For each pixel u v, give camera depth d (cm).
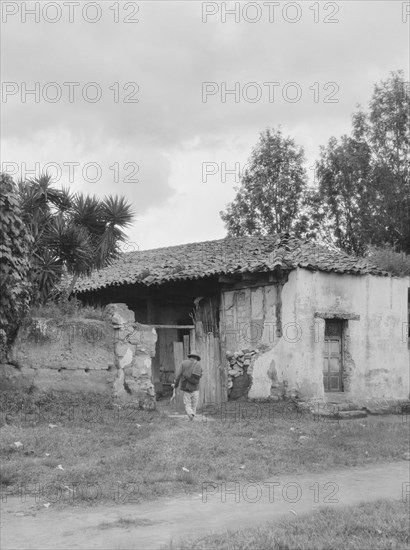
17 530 728
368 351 1931
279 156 3275
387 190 2809
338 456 1215
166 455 1105
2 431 1147
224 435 1334
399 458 1244
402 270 2041
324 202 3062
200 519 790
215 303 1977
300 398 1734
